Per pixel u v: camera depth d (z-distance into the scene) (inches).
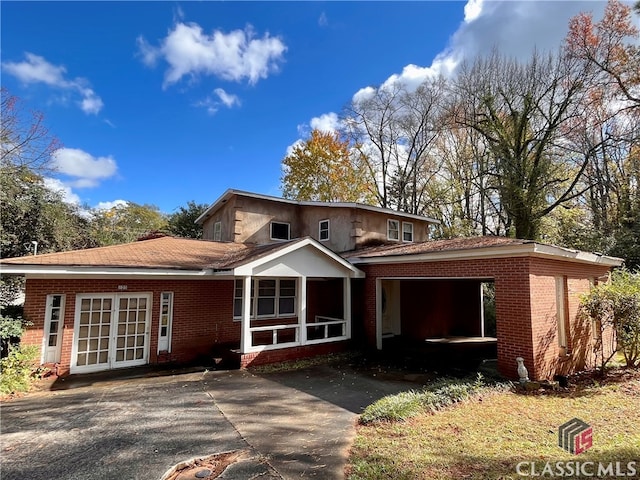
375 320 487.8
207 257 473.7
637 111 700.0
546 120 777.6
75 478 157.8
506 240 376.2
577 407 251.0
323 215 682.8
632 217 740.0
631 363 378.6
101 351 390.0
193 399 281.4
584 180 899.4
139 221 1646.2
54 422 229.9
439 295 661.3
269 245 496.7
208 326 461.4
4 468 167.3
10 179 592.7
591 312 358.0
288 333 546.6
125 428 219.5
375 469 159.6
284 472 161.3
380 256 469.7
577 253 370.3
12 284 561.0
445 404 253.9
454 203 982.4
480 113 868.6
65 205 717.3
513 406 252.4
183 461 173.6
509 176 781.9
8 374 302.5
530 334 315.6
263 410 254.5
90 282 387.9
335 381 337.7
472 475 152.6
